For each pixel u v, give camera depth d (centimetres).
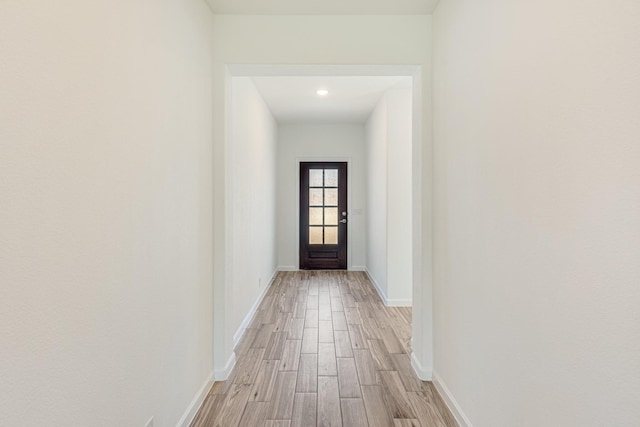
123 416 128
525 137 130
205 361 222
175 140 175
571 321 107
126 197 130
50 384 94
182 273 184
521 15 132
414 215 256
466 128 182
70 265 101
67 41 100
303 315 385
